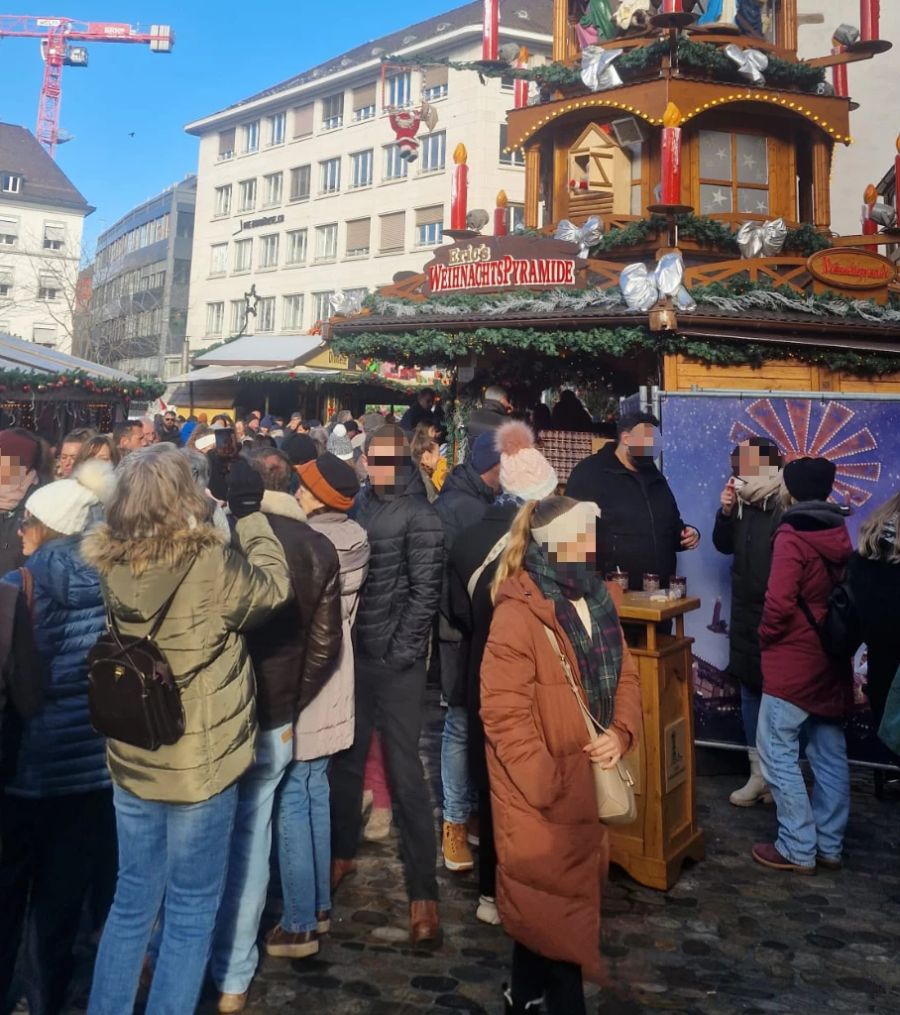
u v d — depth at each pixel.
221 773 2.67
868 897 4.08
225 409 29.45
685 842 4.32
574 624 2.76
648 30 11.77
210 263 56.56
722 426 5.98
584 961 2.61
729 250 11.38
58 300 76.44
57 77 108.31
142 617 2.57
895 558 3.83
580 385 12.36
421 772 3.75
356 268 47.56
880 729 3.58
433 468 6.18
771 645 4.38
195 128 56.62
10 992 3.32
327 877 3.67
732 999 3.26
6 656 2.78
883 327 9.20
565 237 11.12
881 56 22.41
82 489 3.15
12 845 3.05
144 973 3.24
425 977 3.38
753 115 11.84
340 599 3.41
